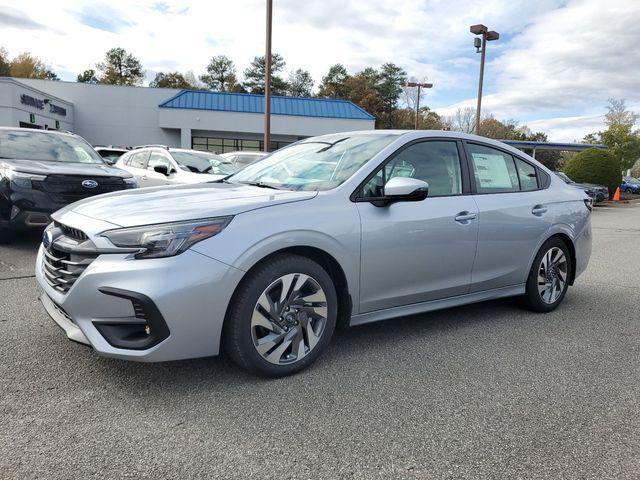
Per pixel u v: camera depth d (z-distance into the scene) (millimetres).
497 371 3430
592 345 3996
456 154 4164
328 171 3705
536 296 4727
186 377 3141
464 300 4191
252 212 3018
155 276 2689
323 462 2328
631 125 44531
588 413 2877
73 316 2840
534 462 2389
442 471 2293
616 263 7820
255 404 2840
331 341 3900
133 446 2398
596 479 2271
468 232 4004
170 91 34688
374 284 3531
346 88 73750
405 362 3527
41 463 2242
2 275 5578
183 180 9523
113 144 34750
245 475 2213
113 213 3010
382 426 2660
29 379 3043
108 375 3135
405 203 3678
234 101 33625
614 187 27031
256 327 3047
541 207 4633
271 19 16422
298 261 3129
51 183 6766
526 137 72750
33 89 27797
